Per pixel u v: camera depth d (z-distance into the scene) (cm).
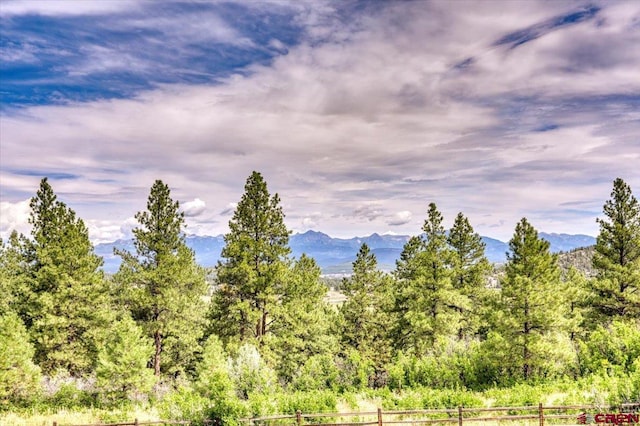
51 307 2864
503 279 2680
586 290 3634
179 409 1933
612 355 2539
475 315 3962
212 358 2539
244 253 3139
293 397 2073
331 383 2662
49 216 3100
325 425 1686
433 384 2638
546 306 2570
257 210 3259
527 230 2705
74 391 2470
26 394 2283
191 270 3531
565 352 2492
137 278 3122
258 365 2467
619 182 3416
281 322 3356
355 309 4259
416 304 3641
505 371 2720
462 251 4184
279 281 3244
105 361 2316
